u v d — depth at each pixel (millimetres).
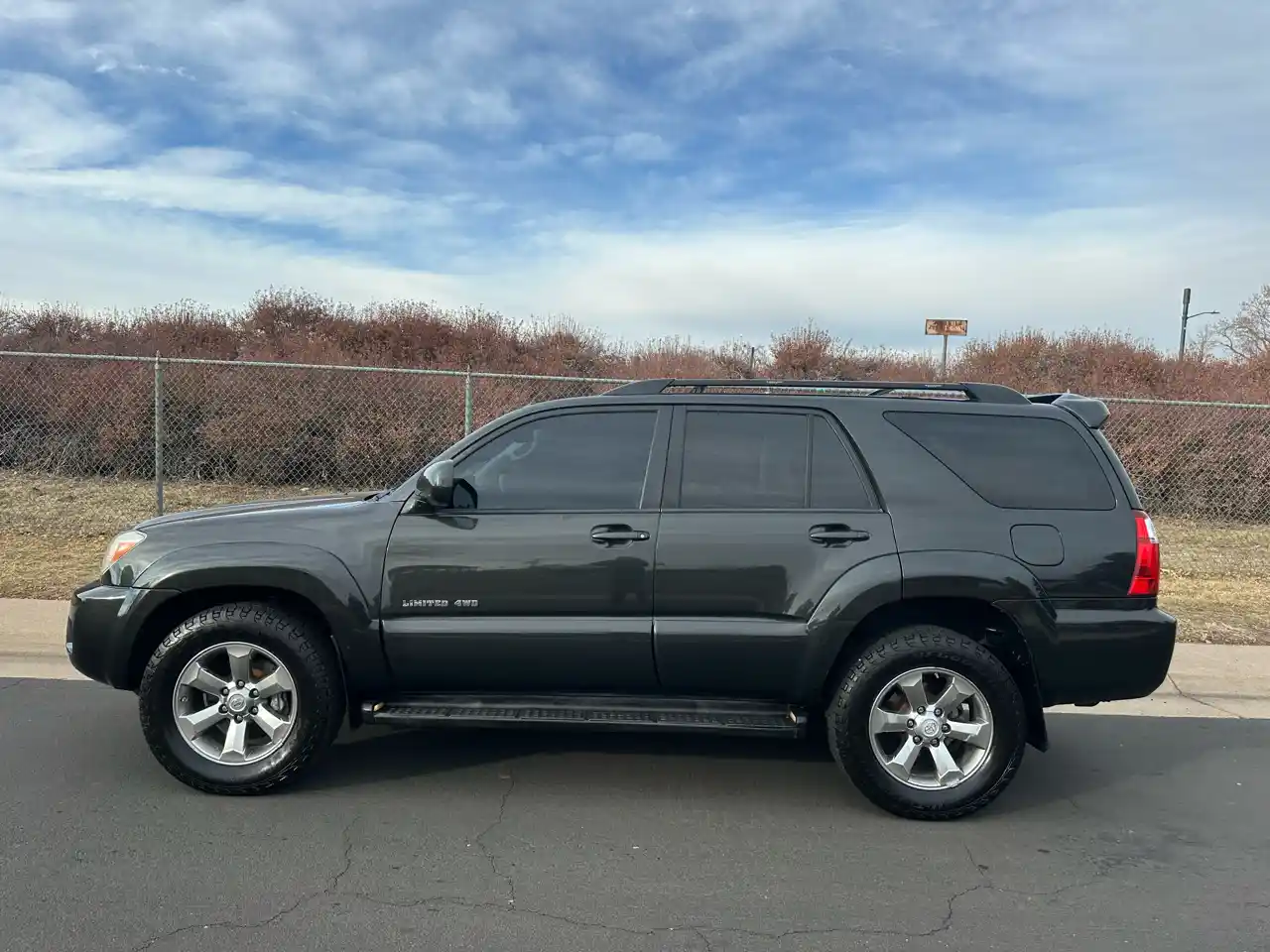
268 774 4102
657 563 4062
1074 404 4391
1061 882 3566
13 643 6324
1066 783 4582
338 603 4082
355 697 4293
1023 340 16703
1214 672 6305
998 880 3572
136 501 10680
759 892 3436
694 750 4910
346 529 4164
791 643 4039
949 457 4191
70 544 9023
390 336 17188
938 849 3826
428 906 3262
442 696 4262
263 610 4145
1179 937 3180
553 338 17359
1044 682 4055
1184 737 5293
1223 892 3510
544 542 4090
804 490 4168
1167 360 15523
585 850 3732
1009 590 3986
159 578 4113
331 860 3584
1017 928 3217
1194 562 9562
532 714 4156
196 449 11664
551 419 4340
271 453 11492
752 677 4102
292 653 4070
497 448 4312
